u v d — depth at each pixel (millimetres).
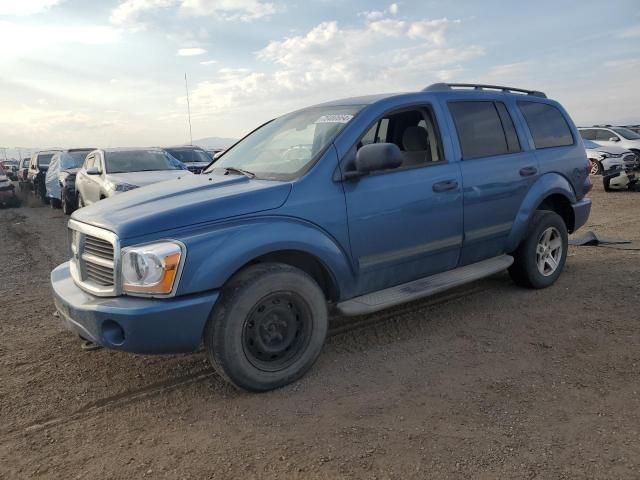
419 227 4098
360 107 4094
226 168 4289
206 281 3074
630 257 6449
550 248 5320
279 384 3402
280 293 3344
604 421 2889
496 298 5074
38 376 3727
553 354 3777
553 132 5484
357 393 3330
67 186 12977
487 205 4586
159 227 3135
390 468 2551
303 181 3564
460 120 4543
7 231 11469
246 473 2562
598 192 15156
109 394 3438
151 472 2604
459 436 2797
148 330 2986
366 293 3961
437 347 4000
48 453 2801
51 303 5520
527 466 2525
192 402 3303
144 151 11039
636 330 4137
